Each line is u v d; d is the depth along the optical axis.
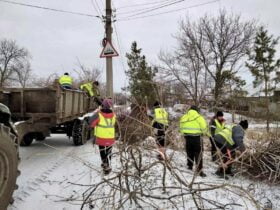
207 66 24.86
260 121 9.43
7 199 3.76
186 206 4.31
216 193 4.83
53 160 7.07
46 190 4.97
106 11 11.83
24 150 8.23
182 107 6.45
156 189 4.46
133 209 4.05
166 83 5.97
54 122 7.23
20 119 7.27
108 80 11.18
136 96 5.47
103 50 10.42
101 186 4.54
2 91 7.20
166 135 4.70
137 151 4.31
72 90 8.63
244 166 6.21
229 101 9.00
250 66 29.11
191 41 26.77
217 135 6.66
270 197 5.23
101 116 5.88
